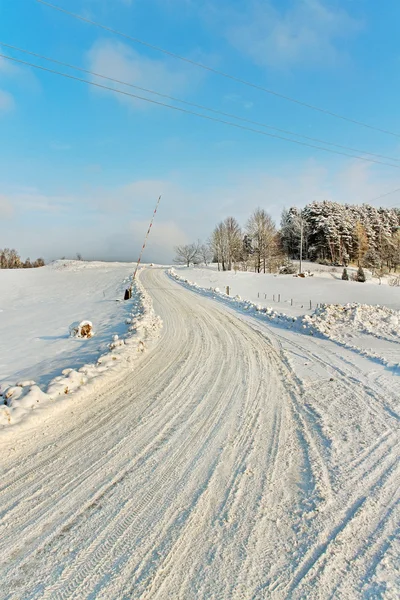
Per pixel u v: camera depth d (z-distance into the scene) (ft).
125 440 13.53
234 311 54.54
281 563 7.63
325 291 108.58
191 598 6.77
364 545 8.12
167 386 20.02
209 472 11.25
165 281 118.52
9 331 46.42
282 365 24.43
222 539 8.35
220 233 240.73
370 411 16.15
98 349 28.99
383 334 33.50
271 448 12.77
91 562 7.73
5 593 6.92
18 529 8.81
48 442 13.39
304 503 9.63
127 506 9.63
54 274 164.96
